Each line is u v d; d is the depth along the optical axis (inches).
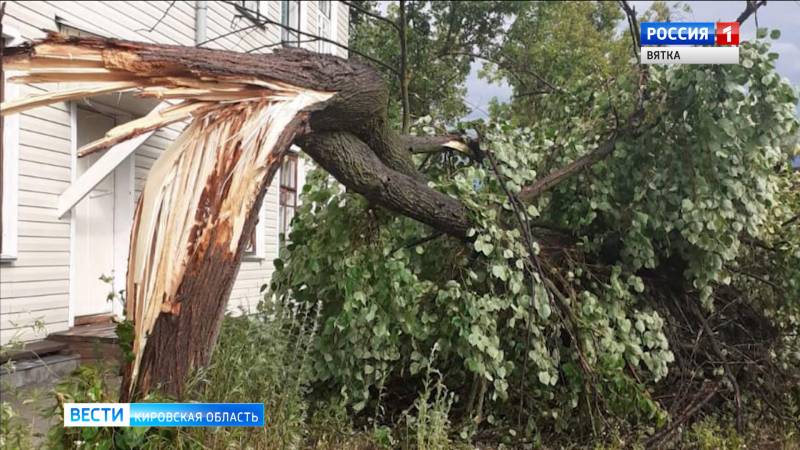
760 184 153.2
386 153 147.7
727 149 148.8
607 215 164.2
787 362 170.1
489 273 150.8
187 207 105.9
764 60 140.9
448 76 521.3
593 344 145.0
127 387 103.8
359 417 155.1
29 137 228.2
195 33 328.8
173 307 103.3
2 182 218.1
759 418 165.2
